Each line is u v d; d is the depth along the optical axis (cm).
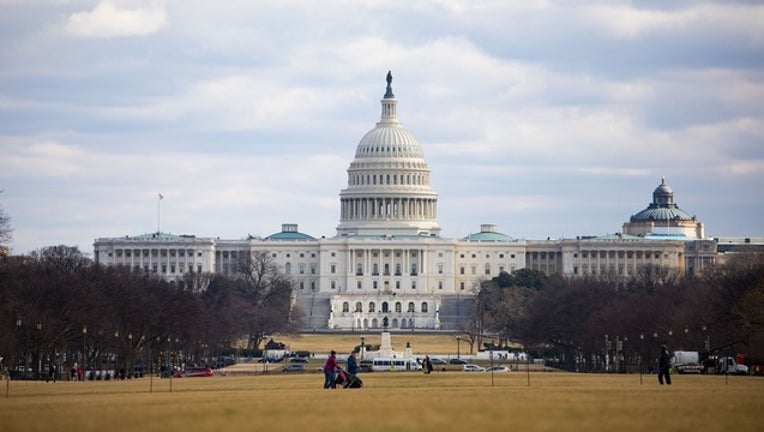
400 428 10544
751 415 11450
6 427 10981
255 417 11500
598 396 14025
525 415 11506
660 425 10688
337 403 13125
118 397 15562
